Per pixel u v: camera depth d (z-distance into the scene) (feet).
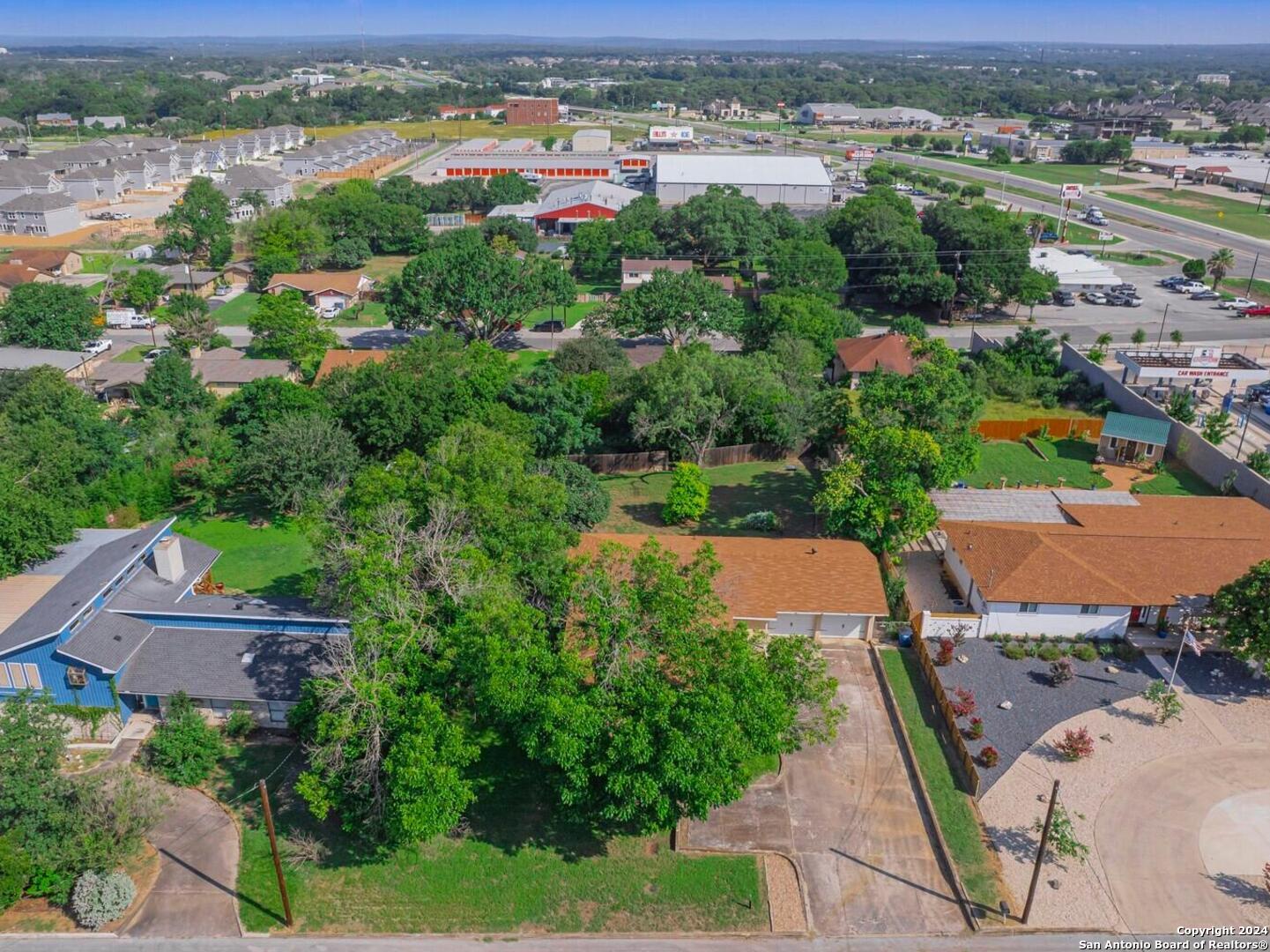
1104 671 154.81
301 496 197.77
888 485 175.83
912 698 148.97
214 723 139.74
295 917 110.32
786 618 164.76
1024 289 356.38
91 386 275.18
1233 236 504.43
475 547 134.10
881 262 394.73
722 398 227.81
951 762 135.23
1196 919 109.19
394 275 435.53
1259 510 193.57
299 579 181.47
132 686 137.80
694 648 114.21
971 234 403.75
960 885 113.91
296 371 300.40
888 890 114.11
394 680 116.37
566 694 108.78
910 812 126.21
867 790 130.11
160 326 362.53
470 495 146.30
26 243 488.02
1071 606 161.27
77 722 139.74
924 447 171.73
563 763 107.96
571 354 270.87
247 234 454.40
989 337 344.08
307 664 139.85
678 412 223.30
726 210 440.86
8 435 196.95
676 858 118.73
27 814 112.88
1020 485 225.15
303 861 117.91
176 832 122.21
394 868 116.98
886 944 107.14
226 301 400.88
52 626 138.41
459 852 119.44
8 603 155.84
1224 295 398.21
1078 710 144.97
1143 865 116.47
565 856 118.93
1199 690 150.00
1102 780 130.31
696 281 306.96
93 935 107.96
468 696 121.29
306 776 113.80
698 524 206.28
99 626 143.23
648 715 109.09
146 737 138.62
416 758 106.52
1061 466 238.89
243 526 205.05
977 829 122.72
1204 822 122.83
